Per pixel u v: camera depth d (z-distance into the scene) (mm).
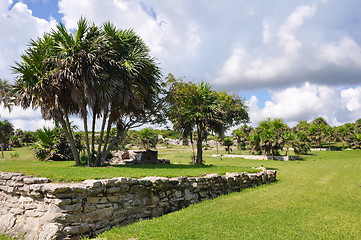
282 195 9492
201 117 19031
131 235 5082
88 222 5516
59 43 12250
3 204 6590
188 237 4914
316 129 63062
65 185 5512
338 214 6711
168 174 8914
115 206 6094
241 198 8945
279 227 5570
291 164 24969
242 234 5102
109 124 14461
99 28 13078
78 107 13812
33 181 6184
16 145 50000
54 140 18500
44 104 12828
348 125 73000
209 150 55625
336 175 15844
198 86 19625
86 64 12219
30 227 5566
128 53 13492
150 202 6949
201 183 8758
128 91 13086
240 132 53938
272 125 37906
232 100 20797
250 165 23859
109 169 10203
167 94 17062
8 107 20219
